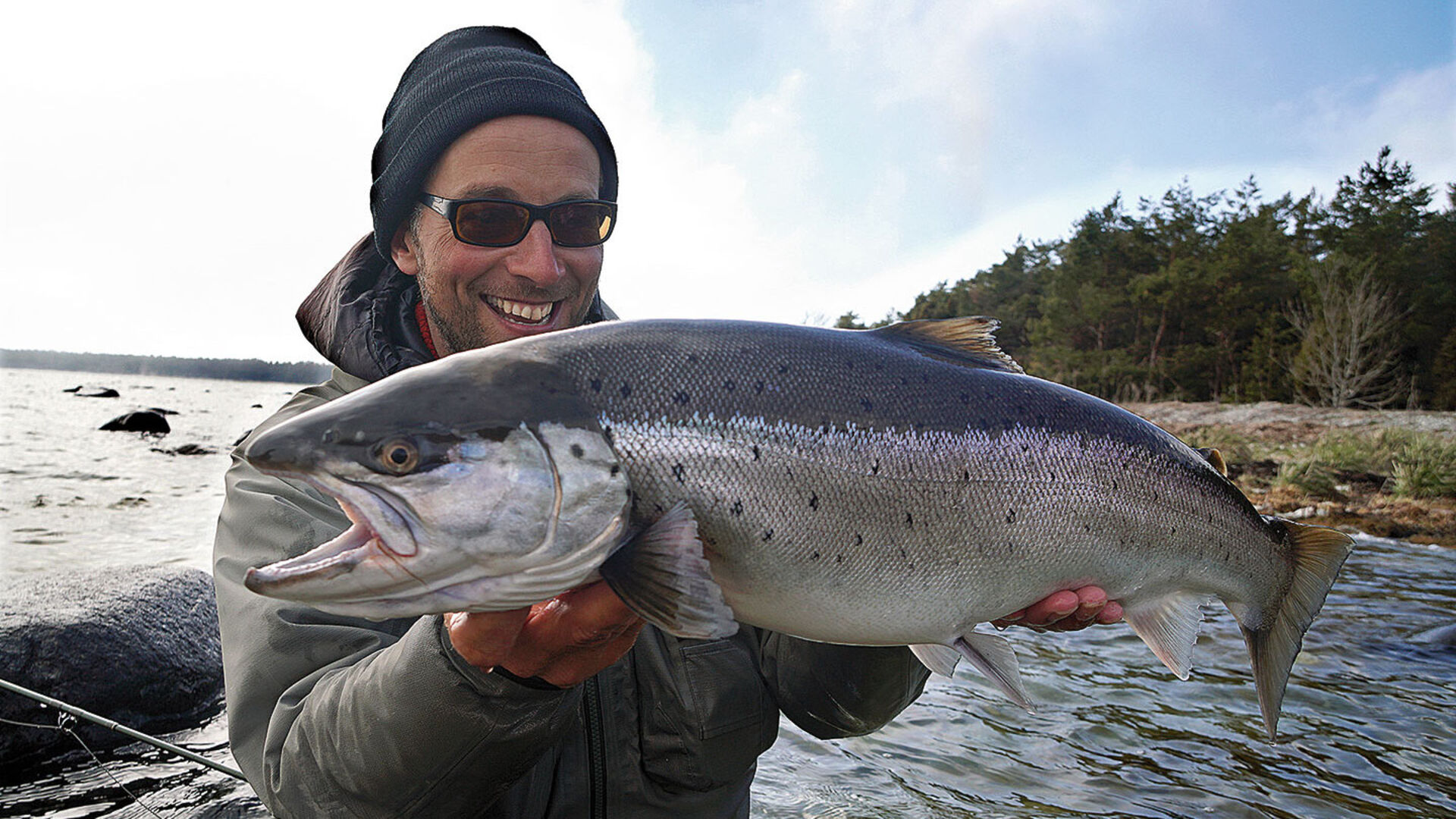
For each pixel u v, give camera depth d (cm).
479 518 48
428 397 49
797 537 58
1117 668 184
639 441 54
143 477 505
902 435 62
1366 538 373
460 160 74
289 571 46
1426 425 698
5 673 134
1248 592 83
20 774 128
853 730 79
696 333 59
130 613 152
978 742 145
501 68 75
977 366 70
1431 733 151
